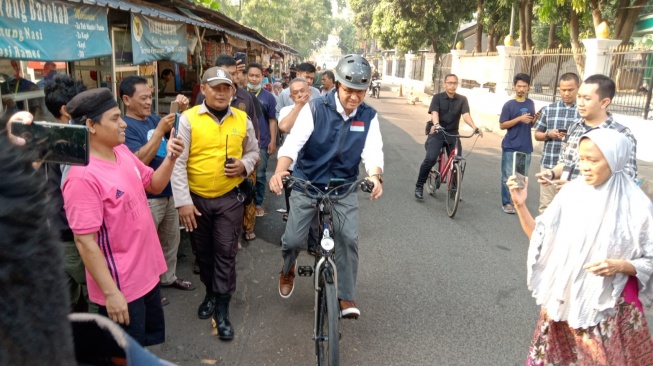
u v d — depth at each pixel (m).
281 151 3.26
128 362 0.79
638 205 2.19
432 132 6.66
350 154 3.33
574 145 3.57
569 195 2.30
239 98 4.94
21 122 1.26
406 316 3.80
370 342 3.42
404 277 4.51
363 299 4.07
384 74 46.19
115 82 5.37
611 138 2.16
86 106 2.19
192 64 9.59
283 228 5.75
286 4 38.97
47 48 3.50
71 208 2.15
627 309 2.25
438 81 24.84
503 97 16.31
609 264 2.12
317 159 3.35
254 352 3.28
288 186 3.25
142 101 3.58
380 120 17.06
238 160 3.32
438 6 24.42
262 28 37.31
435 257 4.99
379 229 5.81
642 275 2.16
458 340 3.48
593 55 10.86
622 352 2.24
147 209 2.48
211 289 3.71
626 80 10.46
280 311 3.84
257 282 4.34
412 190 7.63
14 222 0.48
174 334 3.46
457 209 6.62
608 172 2.18
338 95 3.26
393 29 26.88
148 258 2.46
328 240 2.93
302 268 3.40
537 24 27.98
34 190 0.50
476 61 19.44
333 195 3.16
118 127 2.27
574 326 2.21
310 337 3.48
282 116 5.15
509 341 3.48
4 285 0.47
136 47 5.15
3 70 4.03
